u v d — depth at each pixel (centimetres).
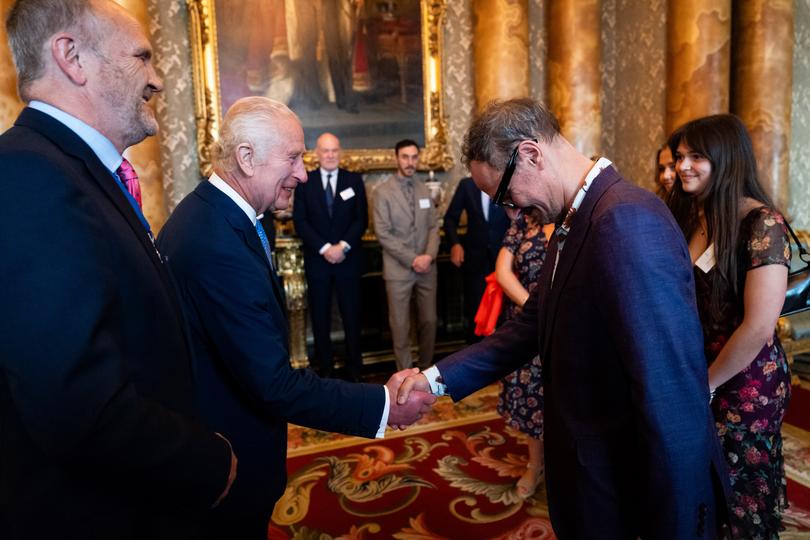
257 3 477
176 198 478
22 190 85
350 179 443
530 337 161
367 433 150
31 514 91
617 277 106
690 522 106
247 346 136
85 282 86
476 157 127
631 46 559
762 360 163
